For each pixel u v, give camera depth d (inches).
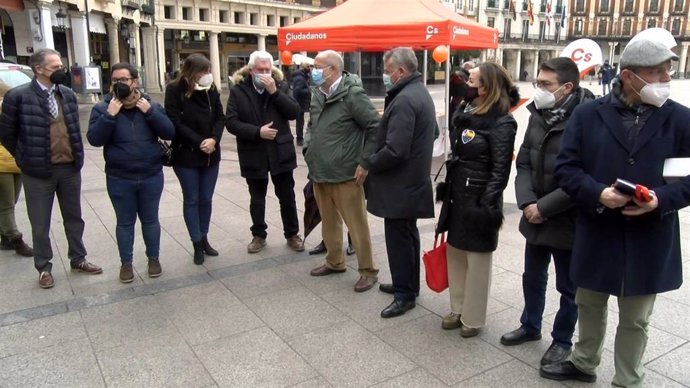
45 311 149.8
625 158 91.7
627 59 88.0
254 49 1859.0
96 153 415.2
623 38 2837.1
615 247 94.5
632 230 93.0
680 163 88.3
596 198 91.0
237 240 211.8
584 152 96.7
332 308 151.5
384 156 134.5
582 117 97.5
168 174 338.3
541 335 134.0
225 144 477.7
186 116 175.9
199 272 178.9
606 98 96.1
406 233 144.8
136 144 164.1
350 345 130.7
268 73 181.3
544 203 111.5
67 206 173.2
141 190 168.6
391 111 135.7
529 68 2716.5
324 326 140.6
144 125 165.6
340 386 113.6
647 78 87.3
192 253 197.0
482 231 124.9
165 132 166.2
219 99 184.1
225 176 333.1
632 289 94.0
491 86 121.0
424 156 138.9
